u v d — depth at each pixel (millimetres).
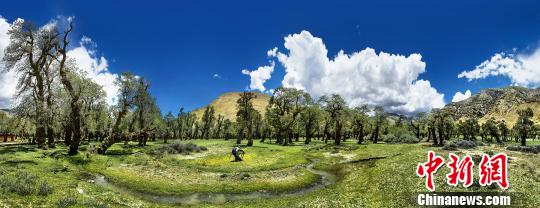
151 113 85812
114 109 74875
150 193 32406
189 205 28625
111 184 35281
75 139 52219
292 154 65438
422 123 105375
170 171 42594
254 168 47438
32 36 55312
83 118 57812
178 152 63094
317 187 36781
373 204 27141
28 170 36156
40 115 53250
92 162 46719
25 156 46406
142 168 43906
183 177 39188
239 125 95688
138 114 84312
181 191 33219
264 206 28297
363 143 107750
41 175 34125
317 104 104062
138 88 67750
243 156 59438
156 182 36188
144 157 54594
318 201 28969
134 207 26422
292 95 102812
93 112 73000
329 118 103125
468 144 65125
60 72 53031
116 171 41375
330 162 54406
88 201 25125
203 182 36969
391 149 69312
